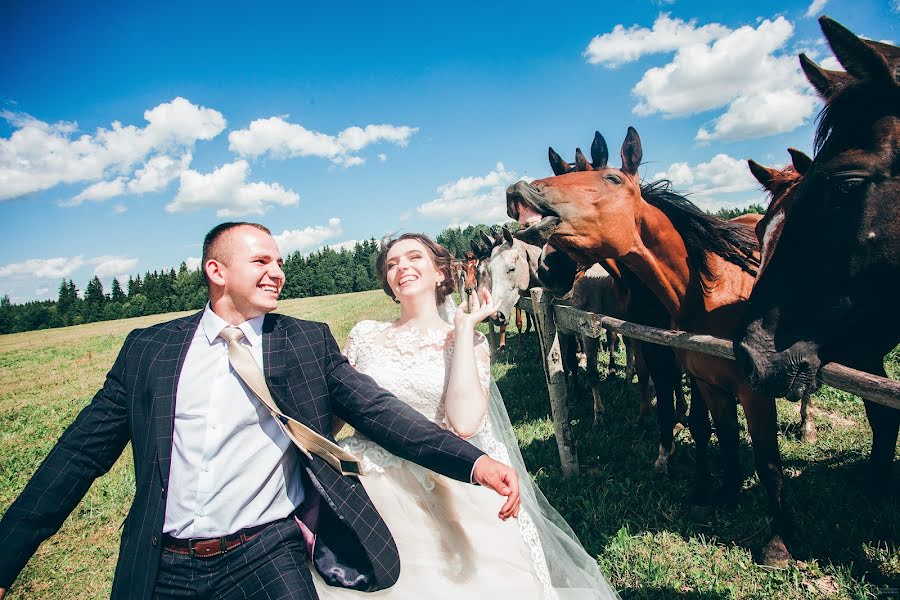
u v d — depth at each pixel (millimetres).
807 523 3047
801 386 2186
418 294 2105
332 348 1917
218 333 1740
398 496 1929
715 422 3279
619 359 7922
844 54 2002
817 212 2111
